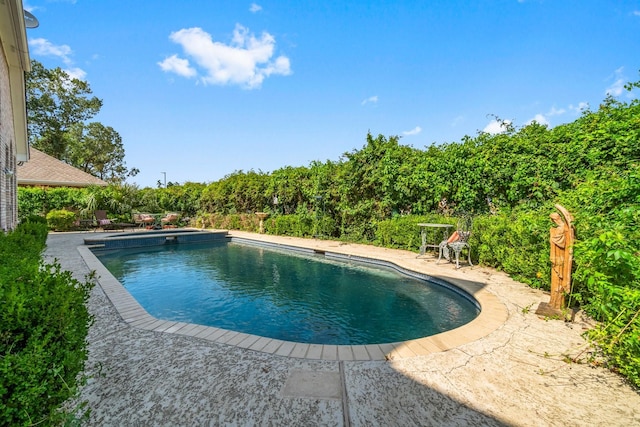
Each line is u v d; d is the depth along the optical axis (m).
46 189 18.34
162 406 2.29
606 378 2.71
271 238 14.62
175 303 6.04
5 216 7.52
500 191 8.38
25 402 1.48
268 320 5.16
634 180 3.76
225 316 5.35
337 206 13.42
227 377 2.71
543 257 5.21
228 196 20.45
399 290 6.70
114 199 20.09
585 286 4.22
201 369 2.84
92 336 3.58
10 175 8.52
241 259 10.82
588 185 4.98
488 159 8.33
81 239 13.51
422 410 2.28
